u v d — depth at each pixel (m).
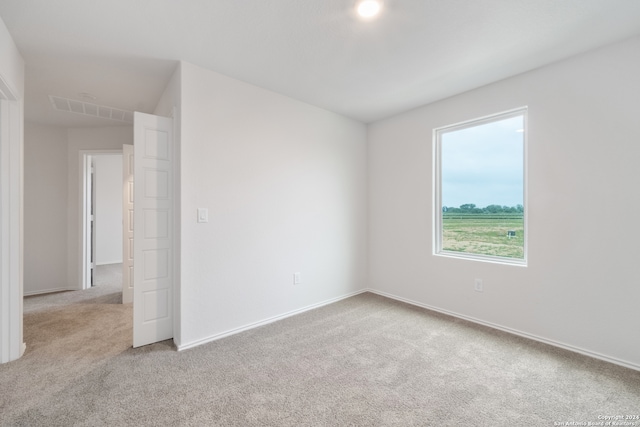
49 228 3.97
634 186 2.00
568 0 1.64
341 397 1.72
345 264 3.66
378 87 2.81
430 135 3.23
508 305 2.63
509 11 1.74
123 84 2.69
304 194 3.19
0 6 1.64
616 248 2.07
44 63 2.30
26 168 3.84
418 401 1.69
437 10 1.73
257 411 1.60
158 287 2.42
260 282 2.81
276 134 2.93
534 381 1.88
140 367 2.02
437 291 3.18
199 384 1.83
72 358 2.15
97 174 6.16
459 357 2.18
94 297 3.74
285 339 2.49
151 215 2.38
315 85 2.76
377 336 2.55
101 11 1.71
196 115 2.37
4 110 2.02
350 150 3.72
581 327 2.22
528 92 2.48
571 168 2.26
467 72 2.51
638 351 1.99
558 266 2.33
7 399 1.67
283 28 1.90
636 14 1.75
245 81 2.67
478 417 1.56
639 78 1.97
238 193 2.64
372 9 1.72
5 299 2.07
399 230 3.57
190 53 2.20
